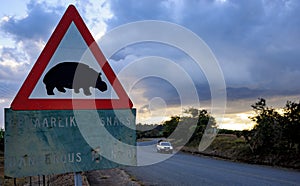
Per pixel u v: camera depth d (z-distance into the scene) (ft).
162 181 44.42
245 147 82.84
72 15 8.30
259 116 74.08
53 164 7.85
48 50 8.06
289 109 67.97
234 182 42.96
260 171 55.88
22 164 7.63
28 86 7.84
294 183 41.70
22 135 7.68
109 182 43.83
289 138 67.36
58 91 8.02
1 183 37.52
